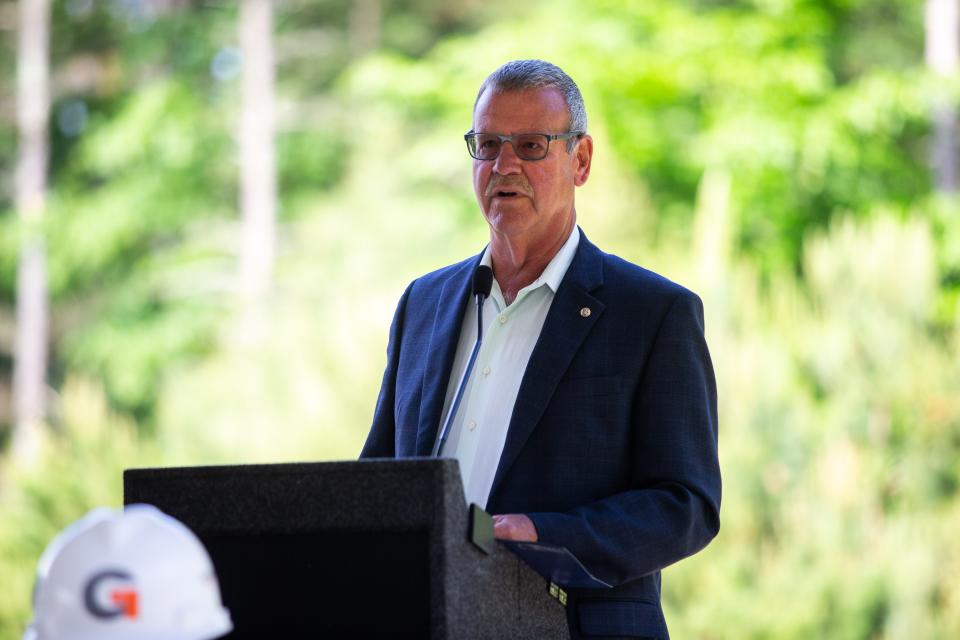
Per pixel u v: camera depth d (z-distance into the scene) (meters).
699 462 6.10
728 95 31.50
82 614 4.09
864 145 31.41
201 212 40.41
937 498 17.30
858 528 16.47
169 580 4.15
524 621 5.30
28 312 41.06
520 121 6.46
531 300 6.51
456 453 6.35
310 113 40.72
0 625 17.77
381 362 17.55
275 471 4.83
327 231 32.62
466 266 6.94
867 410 17.48
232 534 4.85
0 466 19.44
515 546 5.05
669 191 31.20
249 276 38.31
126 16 44.81
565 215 6.60
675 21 32.16
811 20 31.95
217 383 18.92
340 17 42.31
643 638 5.98
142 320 38.88
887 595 15.99
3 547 18.12
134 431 19.25
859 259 18.47
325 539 4.79
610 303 6.35
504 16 40.34
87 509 18.19
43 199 41.84
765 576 15.95
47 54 43.62
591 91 30.97
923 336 18.11
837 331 17.81
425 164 33.72
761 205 30.47
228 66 43.22
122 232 40.06
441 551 4.61
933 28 33.34
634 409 6.20
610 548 5.63
